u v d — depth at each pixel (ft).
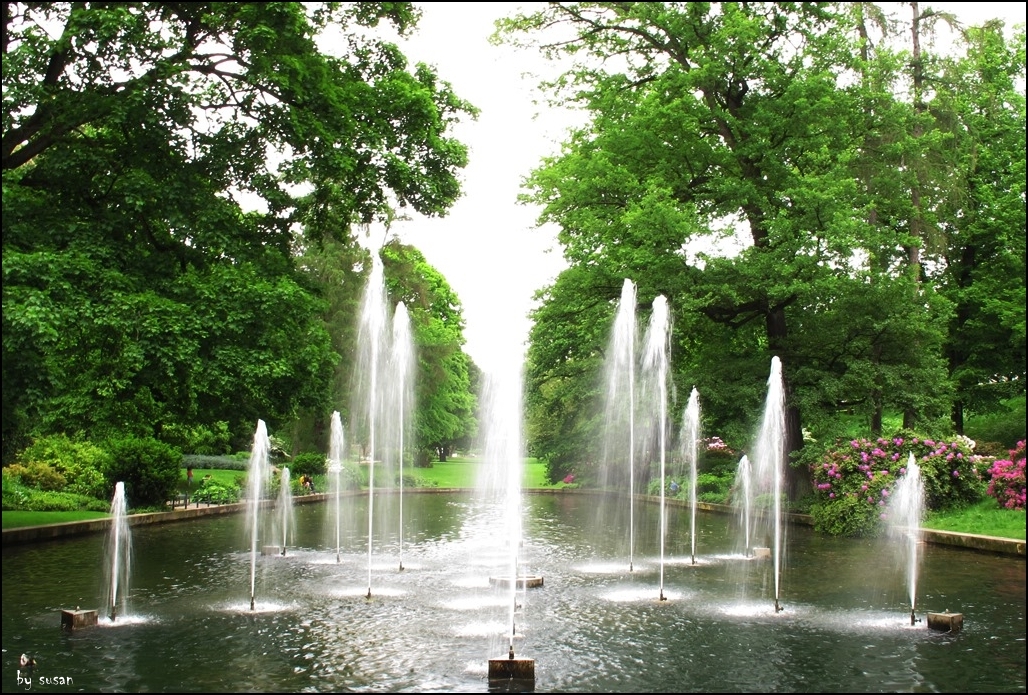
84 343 49.93
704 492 100.58
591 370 113.91
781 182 80.43
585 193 83.61
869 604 37.88
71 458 84.38
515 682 25.89
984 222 97.19
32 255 44.50
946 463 64.90
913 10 95.86
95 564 48.96
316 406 60.23
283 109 55.93
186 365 48.57
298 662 28.12
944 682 26.11
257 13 52.01
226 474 126.21
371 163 60.59
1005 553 51.57
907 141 80.69
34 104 48.14
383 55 65.51
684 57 85.51
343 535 68.08
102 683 25.72
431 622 34.35
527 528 74.23
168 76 49.60
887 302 74.90
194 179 54.08
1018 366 100.78
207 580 44.39
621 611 36.60
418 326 149.59
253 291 51.44
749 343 94.38
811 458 72.64
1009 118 101.04
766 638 31.63
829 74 77.25
